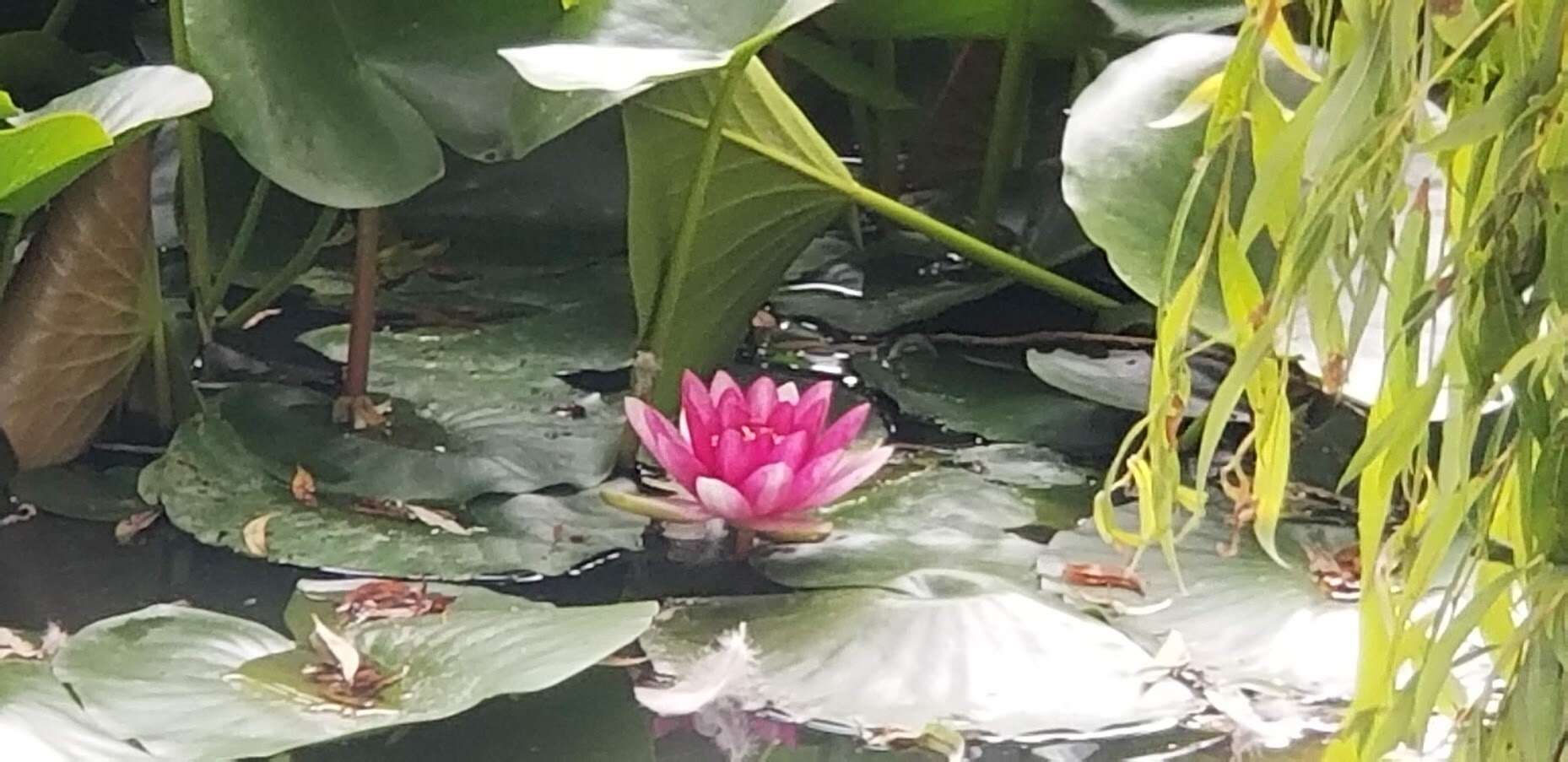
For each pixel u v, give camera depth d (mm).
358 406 1587
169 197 1919
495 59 1539
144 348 1566
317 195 1486
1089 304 1743
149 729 1219
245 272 1847
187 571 1405
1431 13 1059
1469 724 1109
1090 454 1607
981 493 1531
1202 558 1436
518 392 1654
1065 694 1309
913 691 1307
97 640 1290
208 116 1539
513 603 1357
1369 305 1089
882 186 2041
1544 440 1082
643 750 1257
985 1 1791
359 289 1581
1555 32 1053
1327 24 1132
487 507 1487
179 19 1508
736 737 1271
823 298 1871
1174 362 1142
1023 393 1701
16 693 1240
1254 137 1130
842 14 1814
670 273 1566
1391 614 1122
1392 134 1065
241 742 1211
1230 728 1286
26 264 1512
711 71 1496
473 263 1942
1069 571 1418
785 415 1469
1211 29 1762
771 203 1620
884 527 1482
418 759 1247
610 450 1565
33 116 1427
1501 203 1067
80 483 1516
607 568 1430
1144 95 1580
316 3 1521
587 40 1521
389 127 1521
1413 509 1117
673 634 1354
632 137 1518
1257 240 1477
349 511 1470
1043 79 2084
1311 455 1572
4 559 1413
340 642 1303
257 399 1595
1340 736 1134
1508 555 1147
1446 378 1117
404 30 1536
